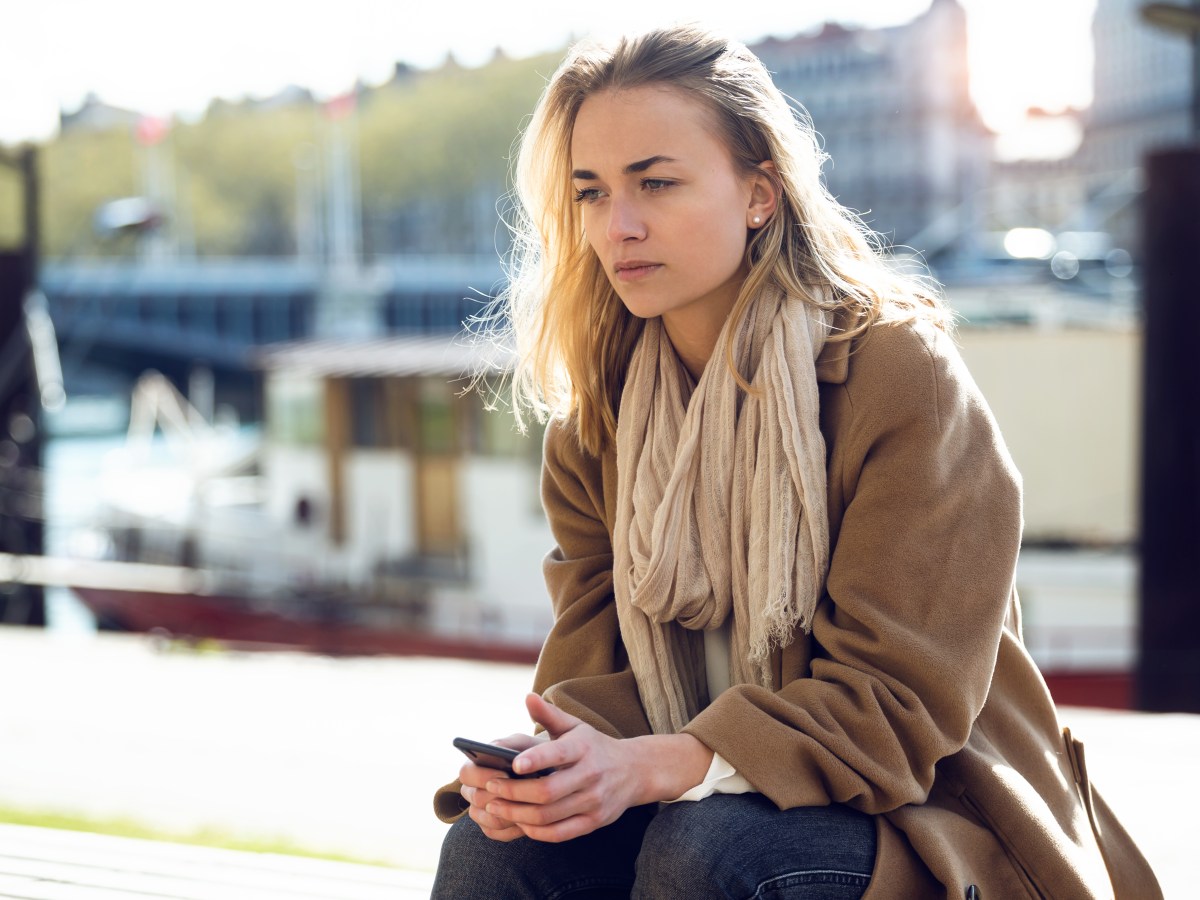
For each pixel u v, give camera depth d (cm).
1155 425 748
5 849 236
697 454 147
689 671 152
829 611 143
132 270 4597
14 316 1252
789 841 130
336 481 1386
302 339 4759
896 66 3884
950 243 1717
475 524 1309
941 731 136
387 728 509
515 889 146
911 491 139
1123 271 1311
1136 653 762
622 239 149
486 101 4431
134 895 209
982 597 139
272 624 1287
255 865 226
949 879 131
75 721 529
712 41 150
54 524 1708
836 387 145
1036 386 1068
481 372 183
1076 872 138
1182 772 307
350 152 4612
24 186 1345
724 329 148
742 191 150
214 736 499
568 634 163
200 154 4934
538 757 124
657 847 133
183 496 1806
